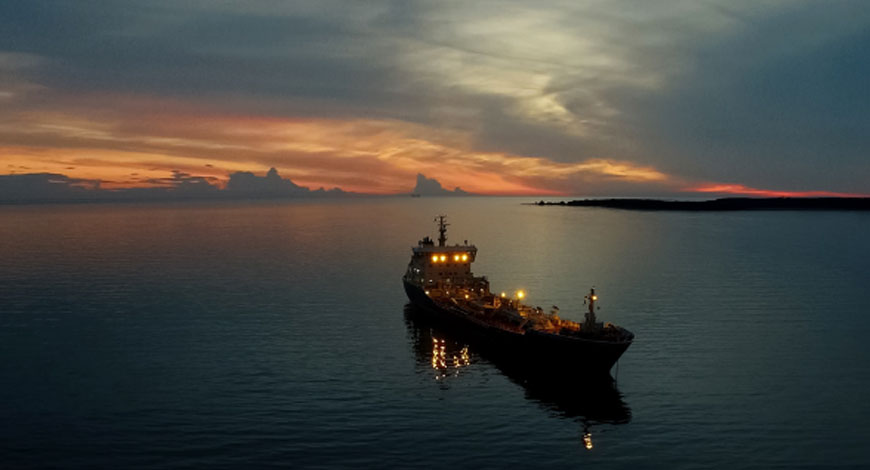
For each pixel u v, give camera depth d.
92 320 93.31
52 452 47.12
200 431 51.00
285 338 82.69
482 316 82.94
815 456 47.31
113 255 183.25
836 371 68.19
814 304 107.00
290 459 45.94
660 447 48.97
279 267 156.38
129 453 46.91
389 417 54.56
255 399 58.66
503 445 49.09
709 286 126.56
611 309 103.19
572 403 58.59
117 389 61.44
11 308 102.12
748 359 72.88
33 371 67.44
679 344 79.94
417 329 88.88
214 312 99.81
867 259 172.50
